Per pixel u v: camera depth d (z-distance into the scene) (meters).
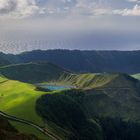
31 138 186.25
